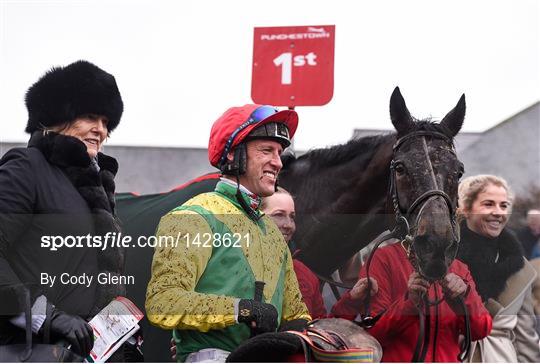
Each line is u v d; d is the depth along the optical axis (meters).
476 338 3.06
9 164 2.94
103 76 3.21
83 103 3.14
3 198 2.86
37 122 3.13
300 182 3.68
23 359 2.71
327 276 3.34
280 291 2.98
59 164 3.00
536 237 3.16
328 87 3.65
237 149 3.02
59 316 2.80
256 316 2.73
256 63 3.64
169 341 3.23
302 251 3.38
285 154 3.74
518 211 3.38
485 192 3.30
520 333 3.12
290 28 3.64
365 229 3.42
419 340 3.01
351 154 3.61
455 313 3.05
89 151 3.16
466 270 3.12
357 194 3.56
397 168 3.27
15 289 2.76
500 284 3.12
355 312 3.12
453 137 3.36
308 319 3.01
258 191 3.04
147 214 3.30
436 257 3.08
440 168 3.21
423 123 3.35
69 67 3.19
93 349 2.87
